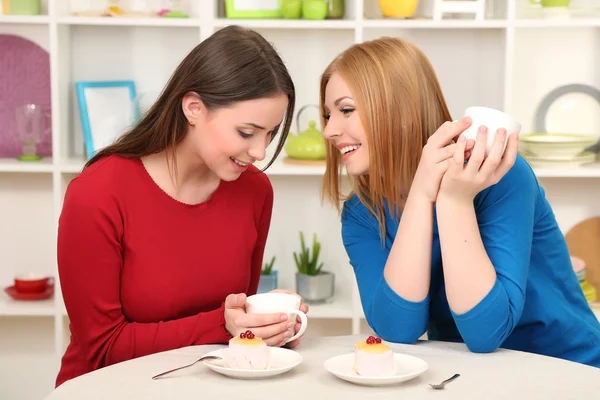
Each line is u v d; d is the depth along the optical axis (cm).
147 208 155
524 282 147
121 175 154
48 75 298
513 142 137
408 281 147
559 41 297
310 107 299
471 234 143
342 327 312
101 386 124
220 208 163
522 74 299
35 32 297
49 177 305
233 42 147
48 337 315
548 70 299
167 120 153
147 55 296
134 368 133
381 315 151
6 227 307
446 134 142
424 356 141
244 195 168
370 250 167
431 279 161
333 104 160
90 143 286
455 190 142
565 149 277
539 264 160
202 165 159
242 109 145
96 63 295
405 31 296
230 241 164
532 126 301
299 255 295
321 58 296
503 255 146
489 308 140
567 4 282
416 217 147
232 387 123
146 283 155
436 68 297
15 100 299
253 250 178
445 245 143
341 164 173
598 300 301
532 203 151
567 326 157
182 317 160
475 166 138
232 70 145
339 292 306
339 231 306
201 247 160
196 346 146
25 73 298
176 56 296
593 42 297
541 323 157
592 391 122
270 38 296
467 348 147
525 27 290
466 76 297
